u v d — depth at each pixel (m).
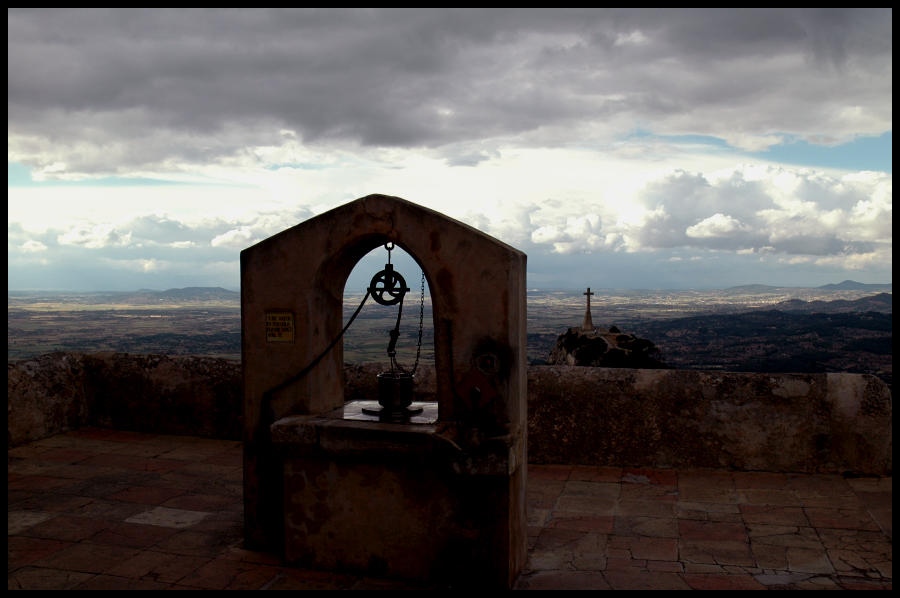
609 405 6.58
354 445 4.11
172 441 7.38
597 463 6.61
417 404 4.72
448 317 4.07
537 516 5.32
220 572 4.20
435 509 4.05
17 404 7.01
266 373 4.50
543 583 4.09
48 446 7.06
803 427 6.27
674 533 4.95
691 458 6.46
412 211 4.11
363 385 7.17
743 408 6.37
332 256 4.34
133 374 7.70
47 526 4.91
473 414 4.05
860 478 6.11
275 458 4.50
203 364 7.55
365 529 4.18
